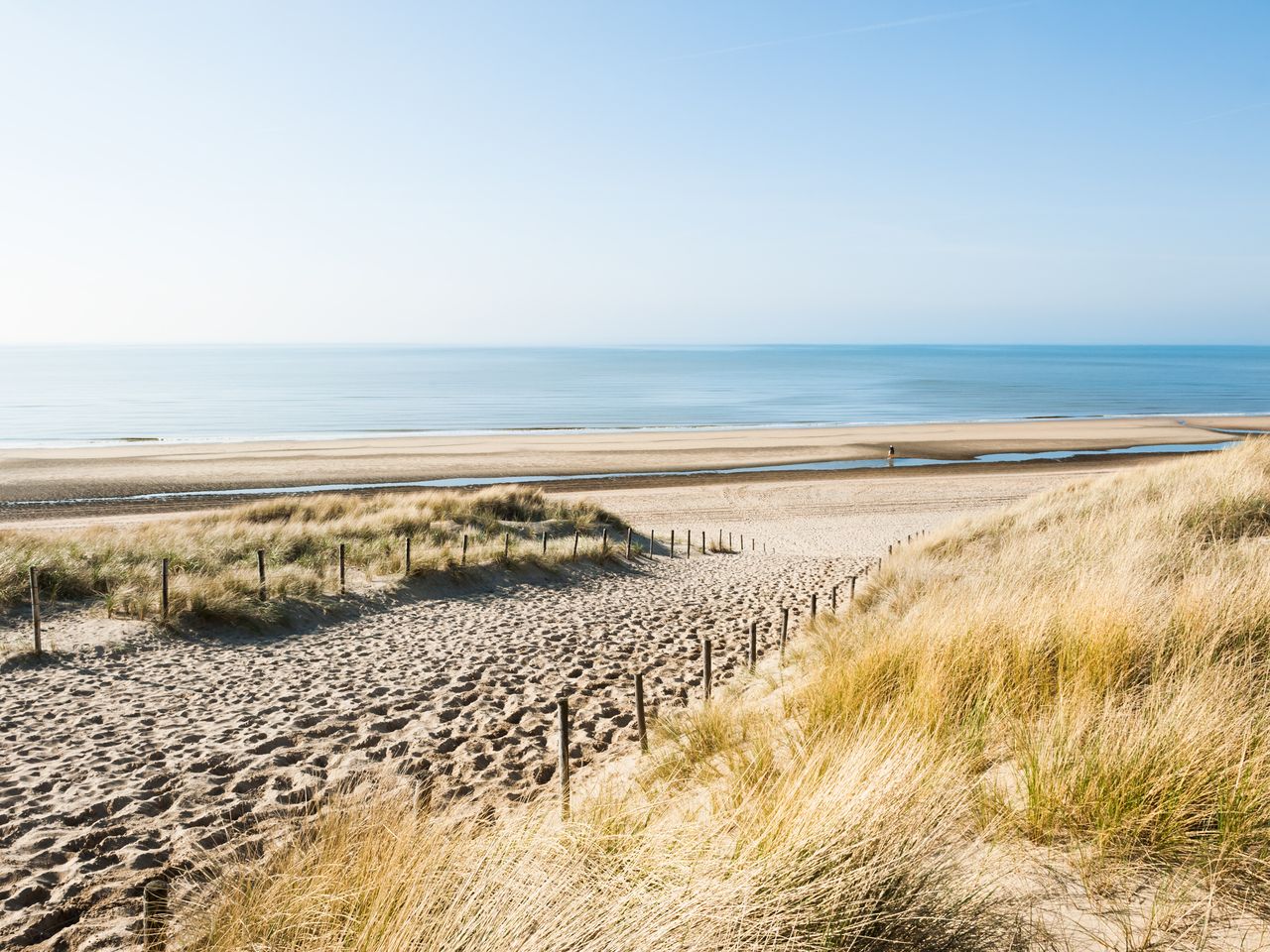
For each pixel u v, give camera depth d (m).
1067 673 4.66
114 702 7.79
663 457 50.66
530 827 3.27
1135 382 167.00
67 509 31.47
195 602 10.82
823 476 43.38
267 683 8.68
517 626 12.16
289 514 22.47
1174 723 3.33
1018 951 2.33
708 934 2.30
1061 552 9.30
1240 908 2.46
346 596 12.87
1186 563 7.77
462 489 37.94
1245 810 2.78
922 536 18.55
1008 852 2.89
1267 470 13.38
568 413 93.19
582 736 7.23
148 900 3.58
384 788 5.79
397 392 131.75
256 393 127.94
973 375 197.25
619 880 2.63
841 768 3.16
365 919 2.68
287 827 4.90
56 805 5.41
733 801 3.46
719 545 24.94
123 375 192.12
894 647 5.62
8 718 7.23
